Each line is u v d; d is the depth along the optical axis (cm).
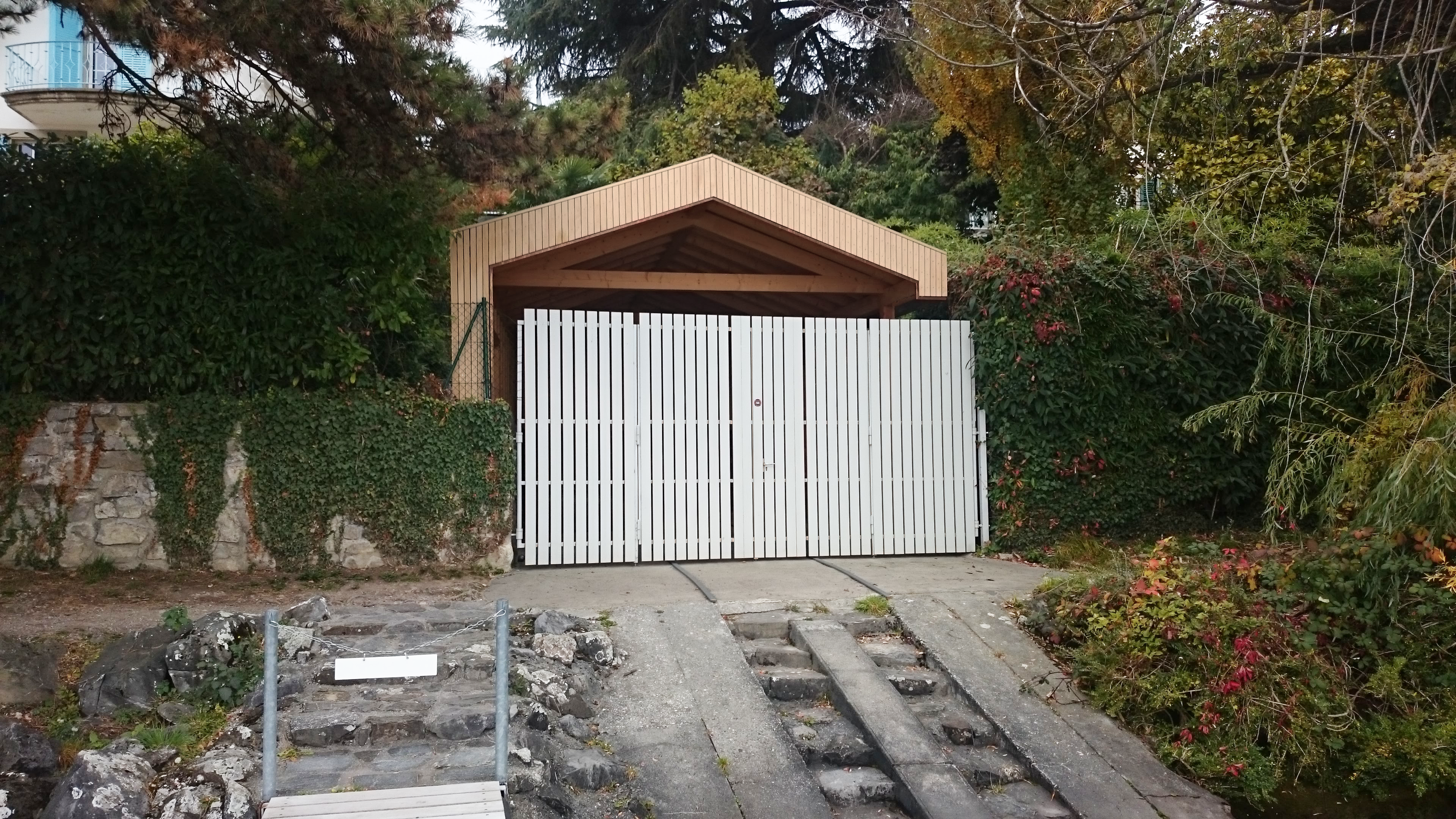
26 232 844
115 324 864
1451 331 846
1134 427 1042
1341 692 653
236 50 845
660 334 988
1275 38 965
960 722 635
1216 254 1072
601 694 632
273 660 474
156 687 604
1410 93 704
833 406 1020
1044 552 1005
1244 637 658
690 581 878
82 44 1603
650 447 980
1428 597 682
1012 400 1020
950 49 1187
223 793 480
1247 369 1080
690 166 991
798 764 567
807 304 1378
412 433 914
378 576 887
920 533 1030
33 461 857
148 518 875
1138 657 660
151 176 873
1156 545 862
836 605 786
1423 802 611
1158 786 585
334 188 921
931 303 1121
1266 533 940
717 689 639
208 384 895
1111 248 1098
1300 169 1060
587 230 970
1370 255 1160
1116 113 1107
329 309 905
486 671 621
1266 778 595
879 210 2064
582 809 509
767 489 1002
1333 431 780
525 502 952
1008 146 1335
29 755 527
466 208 1005
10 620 709
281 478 891
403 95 847
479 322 952
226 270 888
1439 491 662
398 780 495
